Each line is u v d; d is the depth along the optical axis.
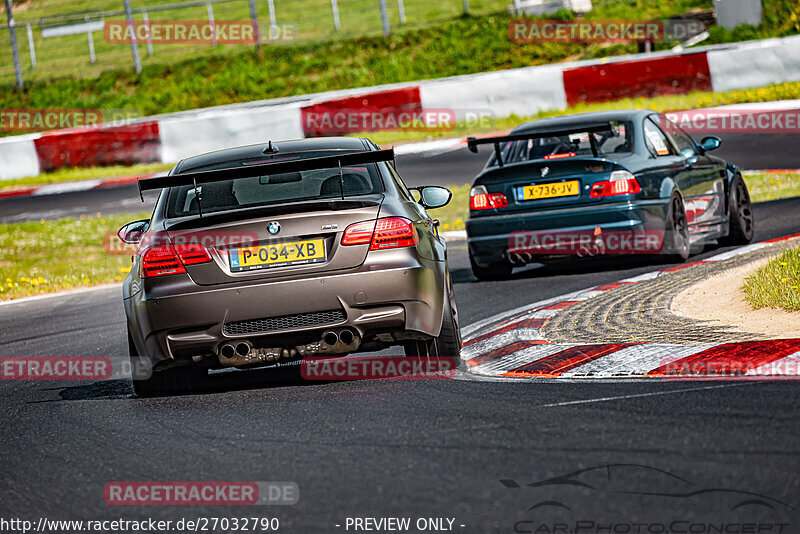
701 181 37.66
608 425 16.11
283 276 20.45
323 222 20.55
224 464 15.96
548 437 15.71
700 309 25.92
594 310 27.41
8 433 20.02
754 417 15.84
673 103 89.56
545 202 35.16
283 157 23.09
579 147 36.06
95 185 89.50
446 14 134.12
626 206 34.06
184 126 95.00
